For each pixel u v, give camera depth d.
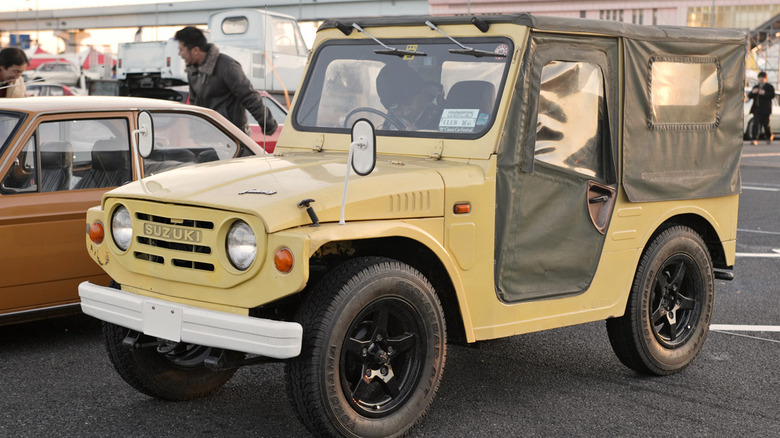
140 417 4.66
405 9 46.12
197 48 8.11
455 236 4.39
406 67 4.96
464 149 4.59
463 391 5.15
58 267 5.82
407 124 4.84
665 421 4.72
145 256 4.25
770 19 47.19
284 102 14.19
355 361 4.14
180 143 6.56
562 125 4.85
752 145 26.33
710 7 48.75
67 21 60.88
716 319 6.94
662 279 5.45
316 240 3.77
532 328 4.78
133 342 4.41
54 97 6.39
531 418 4.72
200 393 4.93
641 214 5.25
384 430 4.16
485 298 4.56
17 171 5.73
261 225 3.81
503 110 4.55
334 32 5.35
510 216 4.61
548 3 47.34
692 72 5.45
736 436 4.52
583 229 4.96
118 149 6.20
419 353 4.27
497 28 4.69
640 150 5.18
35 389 5.09
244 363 4.10
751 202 13.73
